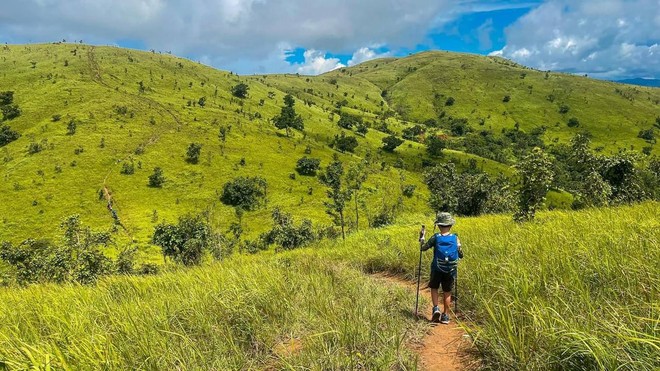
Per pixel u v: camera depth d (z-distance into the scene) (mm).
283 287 6820
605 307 3641
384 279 10367
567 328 3428
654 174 17625
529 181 13844
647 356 2842
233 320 5453
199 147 118875
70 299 7359
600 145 189875
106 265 29281
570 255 5555
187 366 4043
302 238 61719
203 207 98250
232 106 181250
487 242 9312
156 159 115250
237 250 73875
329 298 6254
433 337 5219
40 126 124375
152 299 6930
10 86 155375
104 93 152000
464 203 36531
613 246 5566
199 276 9297
